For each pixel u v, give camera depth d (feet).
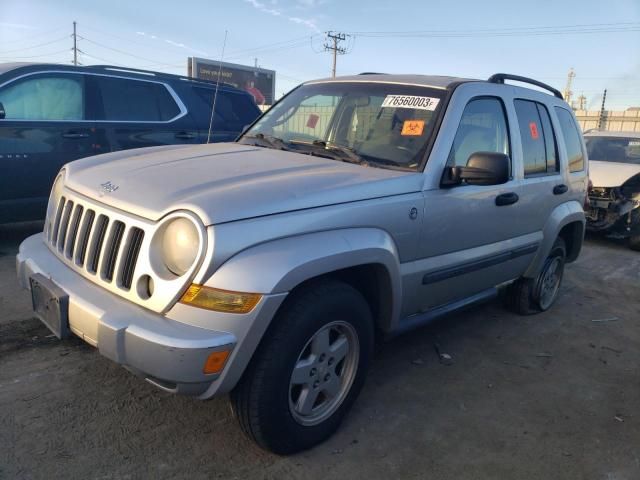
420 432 10.10
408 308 10.91
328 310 8.61
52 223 10.02
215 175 9.02
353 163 10.82
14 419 9.36
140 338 7.26
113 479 8.16
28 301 14.26
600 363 13.93
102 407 9.91
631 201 27.61
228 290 7.34
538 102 14.90
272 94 125.29
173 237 7.64
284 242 7.98
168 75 23.24
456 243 11.44
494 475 9.07
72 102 20.12
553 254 16.78
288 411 8.50
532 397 11.83
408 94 11.89
